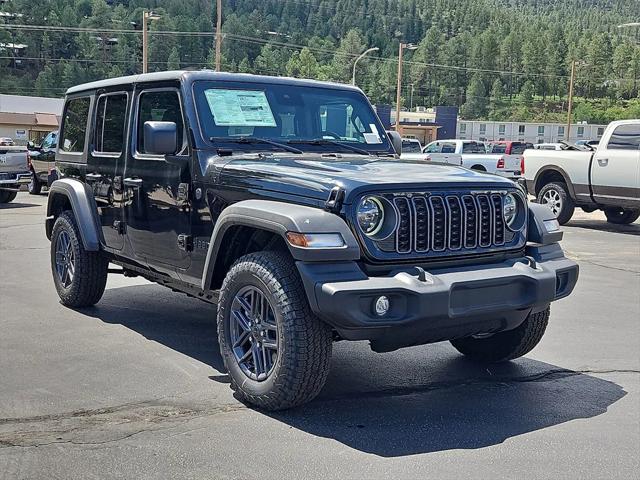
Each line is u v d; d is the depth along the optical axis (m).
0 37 129.75
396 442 4.43
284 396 4.65
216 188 5.32
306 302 4.57
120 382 5.34
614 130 14.91
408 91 155.12
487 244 5.01
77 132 7.40
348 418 4.79
